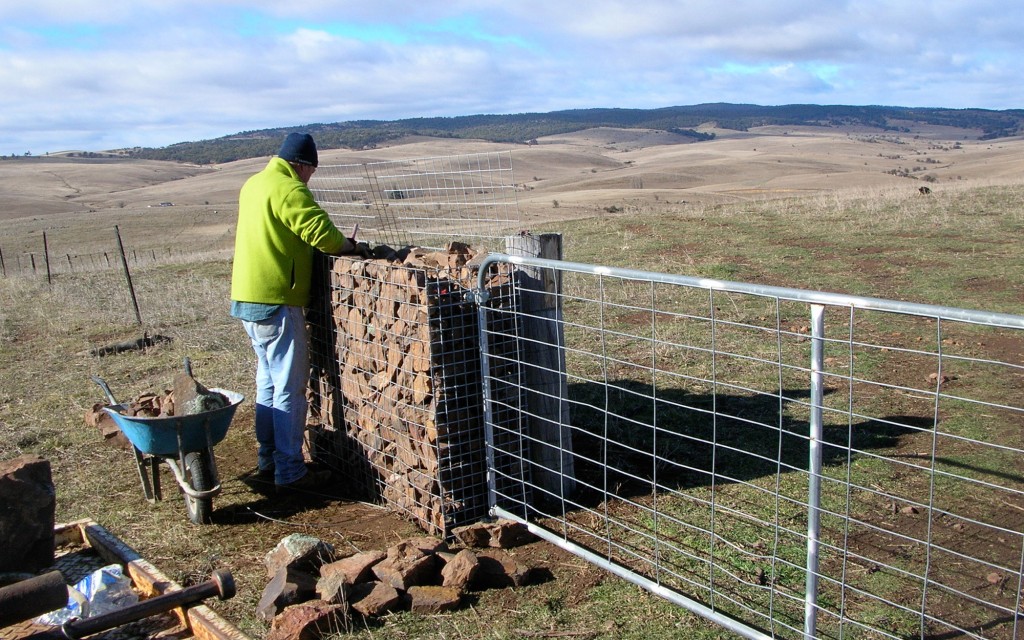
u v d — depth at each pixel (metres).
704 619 3.77
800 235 13.90
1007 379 6.79
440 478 4.85
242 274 5.49
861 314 8.98
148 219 76.06
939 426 5.95
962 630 3.21
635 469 5.61
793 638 3.53
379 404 5.39
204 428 5.16
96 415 7.24
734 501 4.97
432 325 4.76
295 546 4.50
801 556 4.26
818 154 197.38
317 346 6.21
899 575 4.04
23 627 3.93
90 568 4.65
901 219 14.60
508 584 4.23
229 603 4.20
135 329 11.14
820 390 3.13
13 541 4.48
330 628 3.86
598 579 4.24
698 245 13.61
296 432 5.72
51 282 16.48
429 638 3.78
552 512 5.10
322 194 7.38
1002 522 4.52
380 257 6.01
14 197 128.25
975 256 11.28
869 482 5.12
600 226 16.50
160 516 5.40
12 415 7.65
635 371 7.69
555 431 5.21
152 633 3.95
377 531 5.09
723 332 8.65
